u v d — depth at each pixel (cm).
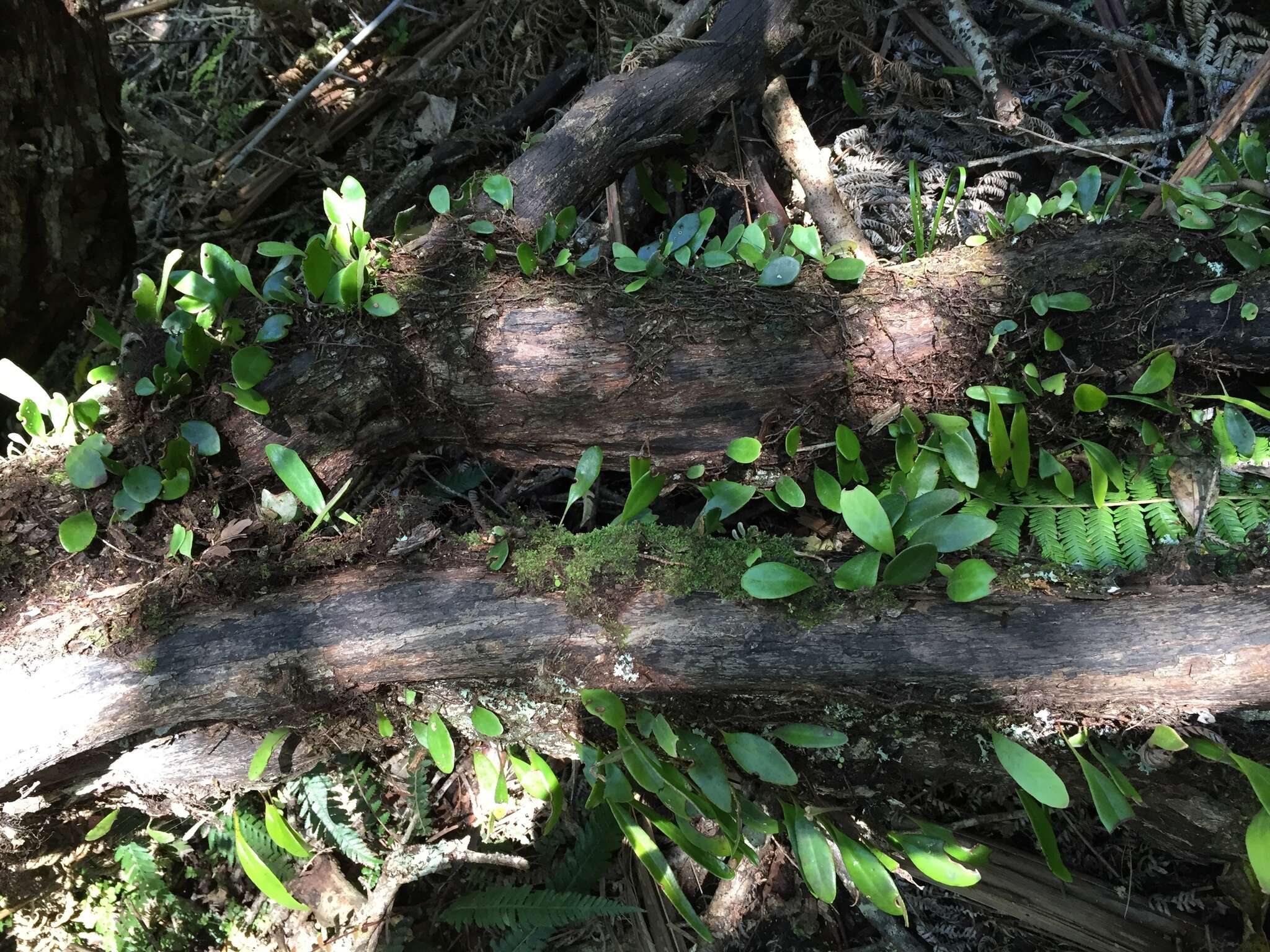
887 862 161
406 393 188
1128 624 145
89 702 156
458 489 221
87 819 186
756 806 164
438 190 198
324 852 221
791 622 155
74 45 225
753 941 212
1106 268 175
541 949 212
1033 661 146
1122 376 178
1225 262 171
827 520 211
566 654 161
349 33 292
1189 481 171
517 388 188
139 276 183
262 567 170
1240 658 139
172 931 213
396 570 171
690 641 157
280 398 179
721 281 189
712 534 193
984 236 191
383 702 174
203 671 161
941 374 184
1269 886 130
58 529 168
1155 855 188
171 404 178
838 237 224
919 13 252
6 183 212
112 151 246
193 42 321
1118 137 224
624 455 202
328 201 189
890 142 252
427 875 222
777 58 227
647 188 241
